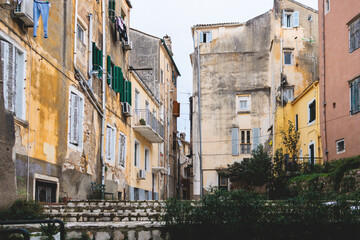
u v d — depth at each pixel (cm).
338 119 2059
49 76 1275
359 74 1870
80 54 1575
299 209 865
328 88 2186
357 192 1353
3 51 1019
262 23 3597
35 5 1153
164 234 876
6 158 1005
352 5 1944
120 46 2208
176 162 4075
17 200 1023
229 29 3631
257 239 843
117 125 2070
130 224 887
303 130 2648
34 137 1161
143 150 2659
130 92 2258
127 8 2436
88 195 1587
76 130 1476
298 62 3188
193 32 3709
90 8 1709
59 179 1322
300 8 3262
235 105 3509
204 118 3512
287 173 2367
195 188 3412
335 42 2119
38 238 813
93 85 1712
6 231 519
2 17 1012
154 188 3038
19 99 1098
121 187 2106
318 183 1789
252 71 3547
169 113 3691
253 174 2733
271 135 3231
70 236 874
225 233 848
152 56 3344
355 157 1675
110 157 1934
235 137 3456
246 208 853
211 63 3594
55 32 1332
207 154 3456
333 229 852
